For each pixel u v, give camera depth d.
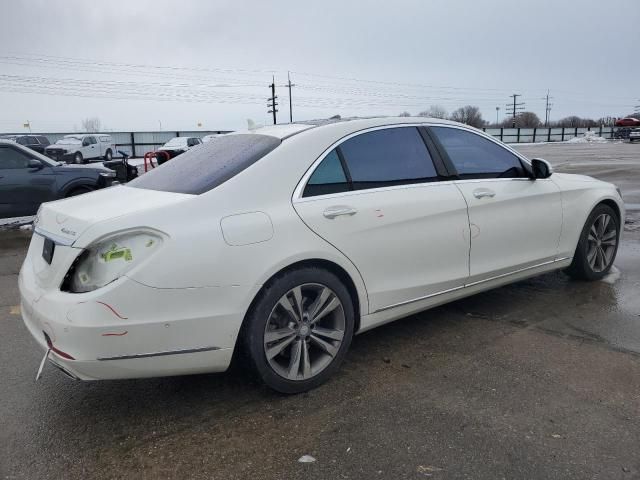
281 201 3.14
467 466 2.57
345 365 3.64
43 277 2.95
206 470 2.59
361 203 3.42
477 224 4.03
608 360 3.62
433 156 3.95
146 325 2.70
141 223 2.74
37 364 3.79
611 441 2.74
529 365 3.57
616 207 5.33
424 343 3.96
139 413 3.11
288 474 2.54
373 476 2.51
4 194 9.10
